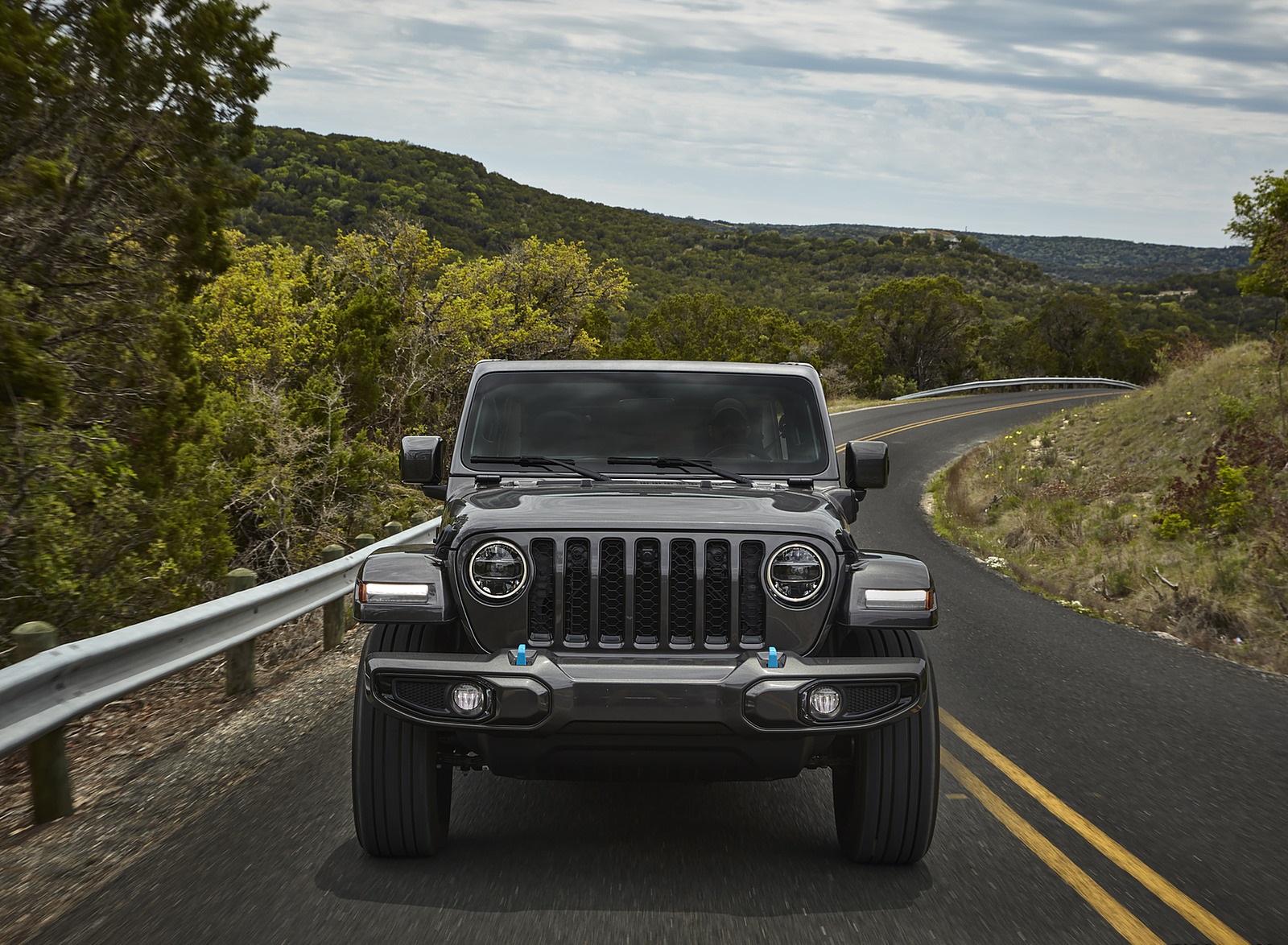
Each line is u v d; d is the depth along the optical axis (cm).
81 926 385
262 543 1395
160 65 982
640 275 16825
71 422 959
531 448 560
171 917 393
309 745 628
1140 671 893
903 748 435
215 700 746
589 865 449
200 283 1088
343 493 1501
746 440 562
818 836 493
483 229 13362
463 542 428
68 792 512
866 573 430
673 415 566
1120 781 582
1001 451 2903
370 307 1831
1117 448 2578
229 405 1388
